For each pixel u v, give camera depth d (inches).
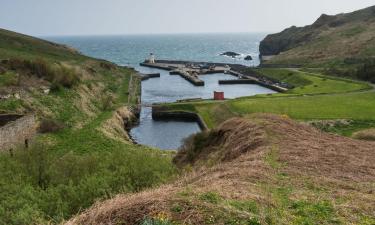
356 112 2741.1
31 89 2583.7
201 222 455.5
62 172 1048.2
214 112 3245.6
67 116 2484.0
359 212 552.1
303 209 545.0
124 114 3110.2
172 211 473.1
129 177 964.6
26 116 1918.1
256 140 1104.8
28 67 3002.0
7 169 1035.9
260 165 813.9
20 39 5738.2
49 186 942.4
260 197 559.5
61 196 856.3
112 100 3535.9
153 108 3400.6
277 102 3240.7
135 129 3011.8
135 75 5900.6
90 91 3344.0
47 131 2096.5
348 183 717.9
